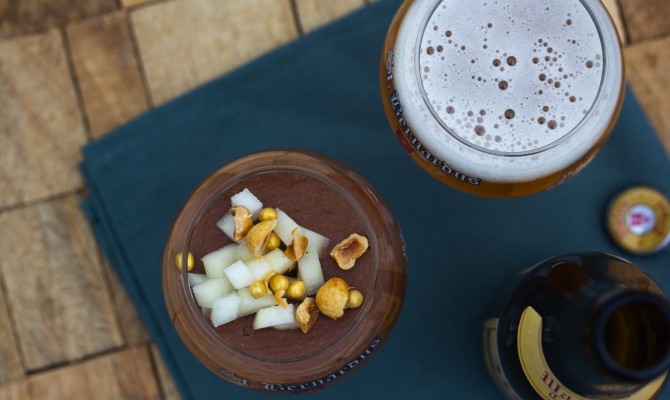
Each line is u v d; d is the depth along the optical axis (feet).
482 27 1.24
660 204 1.49
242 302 1.22
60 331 1.60
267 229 1.21
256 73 1.55
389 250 1.27
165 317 1.53
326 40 1.55
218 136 1.55
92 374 1.59
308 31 1.62
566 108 1.24
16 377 1.59
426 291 1.51
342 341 1.20
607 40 1.24
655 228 1.49
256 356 1.21
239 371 1.23
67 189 1.61
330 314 1.20
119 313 1.60
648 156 1.50
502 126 1.24
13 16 1.63
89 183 1.57
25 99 1.62
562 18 1.24
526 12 1.25
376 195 1.33
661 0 1.59
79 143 1.62
